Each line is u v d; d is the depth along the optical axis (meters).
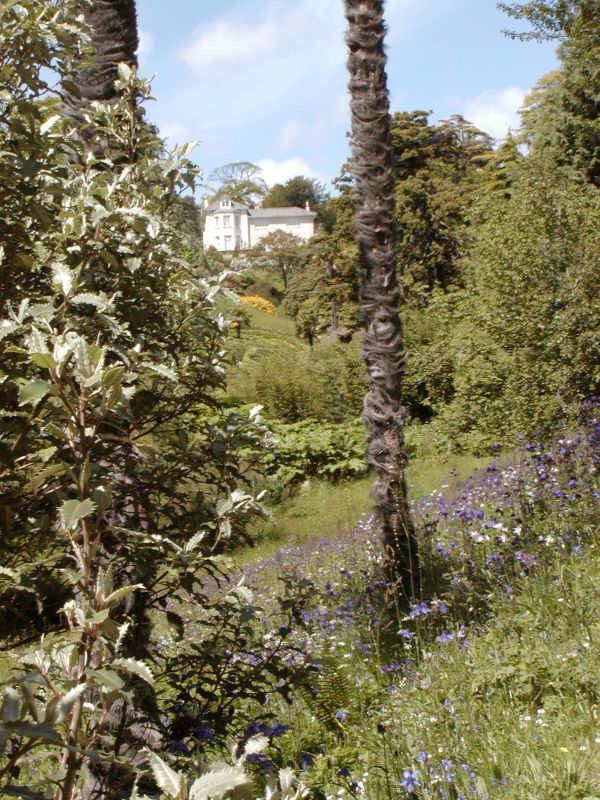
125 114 4.12
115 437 2.45
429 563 6.68
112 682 1.63
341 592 6.70
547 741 3.53
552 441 8.32
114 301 3.24
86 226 3.09
